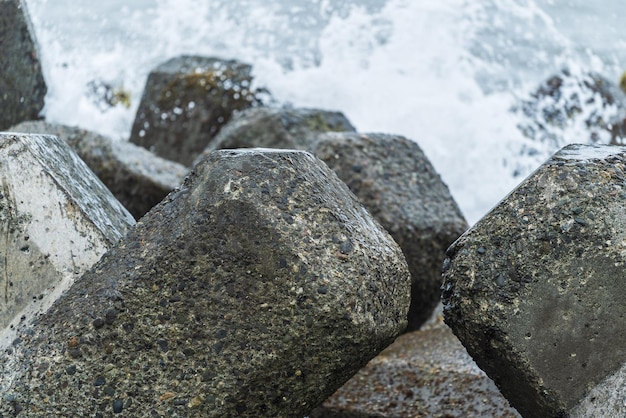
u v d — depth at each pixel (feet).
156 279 13.75
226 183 13.73
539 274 14.32
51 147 16.14
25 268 15.14
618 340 14.29
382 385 19.88
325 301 13.47
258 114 31.19
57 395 13.78
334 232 13.80
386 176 23.02
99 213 16.03
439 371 19.84
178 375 13.74
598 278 14.26
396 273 14.37
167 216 14.03
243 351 13.65
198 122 37.73
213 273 13.65
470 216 38.11
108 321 13.79
